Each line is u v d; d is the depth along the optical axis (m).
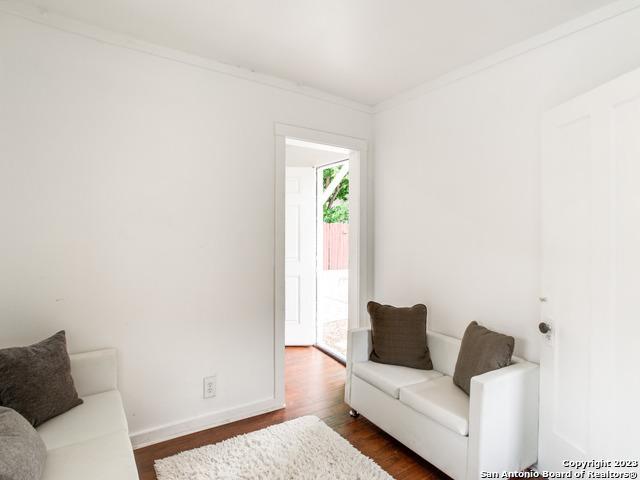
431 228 2.79
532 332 2.12
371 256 3.36
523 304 2.17
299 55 2.40
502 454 1.83
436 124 2.74
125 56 2.17
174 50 2.31
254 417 2.61
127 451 1.47
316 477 1.90
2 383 1.54
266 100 2.70
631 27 1.74
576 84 1.94
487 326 2.38
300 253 4.29
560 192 1.88
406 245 3.02
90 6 1.89
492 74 2.36
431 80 2.76
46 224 1.96
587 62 1.89
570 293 1.82
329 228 6.18
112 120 2.13
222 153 2.50
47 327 1.96
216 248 2.48
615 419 1.57
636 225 1.49
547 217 1.96
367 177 3.31
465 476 1.79
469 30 2.08
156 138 2.27
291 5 1.86
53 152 1.97
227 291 2.53
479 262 2.43
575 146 1.80
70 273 2.02
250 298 2.63
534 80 2.13
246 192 2.61
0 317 1.85
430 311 2.79
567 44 1.98
